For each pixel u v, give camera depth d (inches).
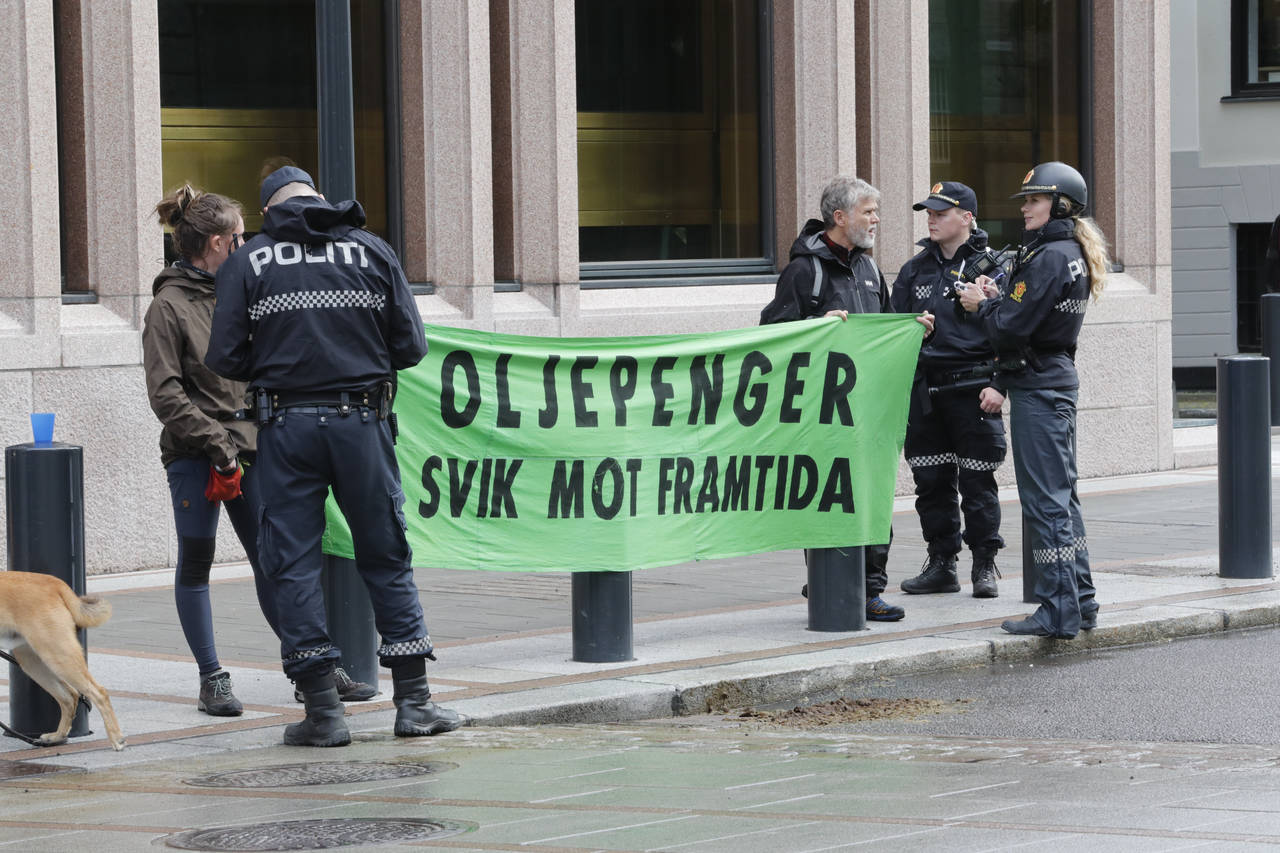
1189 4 1291.8
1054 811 277.7
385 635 352.5
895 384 459.2
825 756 334.0
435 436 405.1
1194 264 1299.2
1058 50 870.4
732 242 768.3
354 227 351.3
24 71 557.6
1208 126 1293.1
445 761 327.6
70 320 574.9
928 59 811.4
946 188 509.4
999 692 409.4
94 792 302.7
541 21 683.4
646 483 422.6
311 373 340.8
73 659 332.2
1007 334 450.9
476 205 660.7
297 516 342.6
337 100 381.4
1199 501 751.1
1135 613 482.0
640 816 277.6
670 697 389.7
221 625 480.1
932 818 273.0
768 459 443.2
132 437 582.6
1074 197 451.8
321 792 300.5
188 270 363.3
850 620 459.8
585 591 420.5
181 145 625.0
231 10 634.8
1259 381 537.6
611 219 737.0
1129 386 853.8
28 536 341.7
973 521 514.6
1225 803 283.6
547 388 413.7
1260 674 424.8
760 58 767.1
